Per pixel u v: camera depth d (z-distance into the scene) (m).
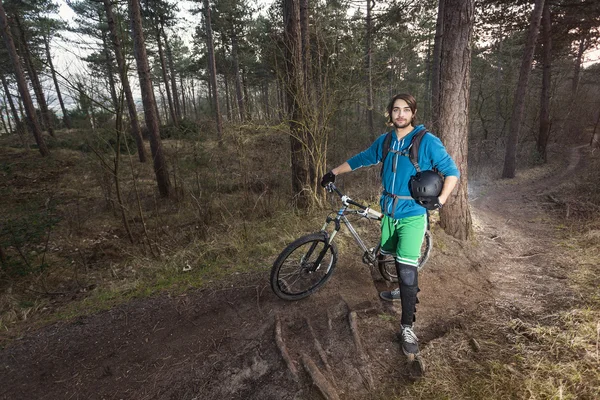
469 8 3.47
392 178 2.36
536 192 7.96
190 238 5.65
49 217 5.17
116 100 4.63
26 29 17.62
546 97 13.54
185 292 3.24
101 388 2.17
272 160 7.34
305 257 2.90
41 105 17.16
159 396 2.07
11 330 2.93
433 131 4.09
